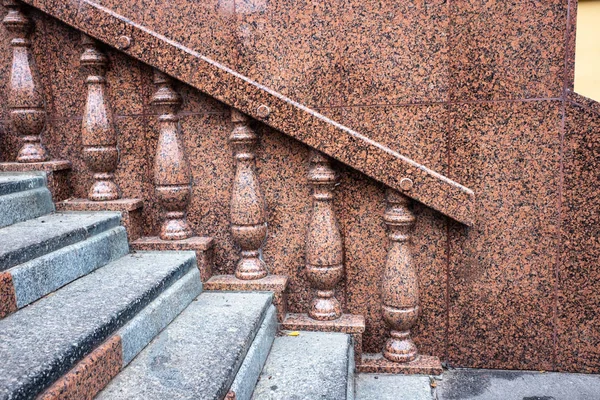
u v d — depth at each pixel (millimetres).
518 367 3135
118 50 3027
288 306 3223
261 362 2521
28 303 2092
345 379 2414
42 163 3109
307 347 2811
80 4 2854
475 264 3074
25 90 3119
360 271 3125
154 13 3127
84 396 1673
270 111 2809
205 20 3098
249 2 3047
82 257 2543
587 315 3025
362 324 3014
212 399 1751
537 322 3076
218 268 3240
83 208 3121
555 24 2836
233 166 3123
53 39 3119
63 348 1637
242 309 2719
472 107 2963
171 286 2637
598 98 6355
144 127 3154
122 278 2508
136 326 2113
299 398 2240
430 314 3146
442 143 3006
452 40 2924
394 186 2818
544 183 2969
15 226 2637
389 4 2936
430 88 2975
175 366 2006
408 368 3006
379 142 3051
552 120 2914
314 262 3018
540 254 3021
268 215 3139
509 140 2963
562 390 2867
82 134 3111
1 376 1433
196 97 3070
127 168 3209
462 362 3172
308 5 3000
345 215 3082
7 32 3129
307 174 3037
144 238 3213
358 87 3025
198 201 3189
